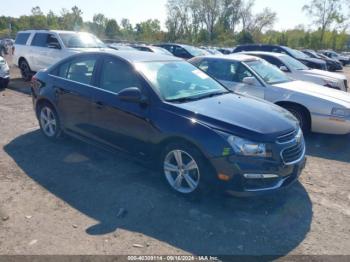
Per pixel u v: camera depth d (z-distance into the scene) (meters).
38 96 5.67
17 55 12.75
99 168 4.70
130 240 3.16
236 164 3.48
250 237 3.28
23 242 3.08
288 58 10.00
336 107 6.12
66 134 5.41
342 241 3.27
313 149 6.02
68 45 11.23
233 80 7.23
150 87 4.17
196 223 3.47
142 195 3.99
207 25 73.00
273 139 3.59
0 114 7.49
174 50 19.73
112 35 80.00
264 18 73.00
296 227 3.48
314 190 4.34
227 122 3.65
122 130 4.40
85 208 3.69
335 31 63.28
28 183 4.22
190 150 3.74
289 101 6.49
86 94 4.82
